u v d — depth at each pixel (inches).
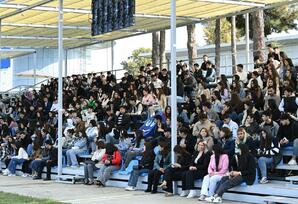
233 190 503.2
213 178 497.7
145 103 802.2
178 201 499.8
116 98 866.8
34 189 619.2
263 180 507.5
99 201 508.1
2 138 948.0
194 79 853.8
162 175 568.7
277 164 519.5
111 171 644.1
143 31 1015.6
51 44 1212.5
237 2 746.2
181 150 544.4
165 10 829.8
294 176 496.1
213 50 1637.6
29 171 789.9
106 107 881.5
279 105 640.4
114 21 659.4
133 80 944.3
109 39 1123.9
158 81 839.7
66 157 754.8
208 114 660.1
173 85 561.6
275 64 727.7
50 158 743.7
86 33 1057.5
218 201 486.0
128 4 631.2
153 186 567.2
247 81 783.1
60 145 719.1
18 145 828.0
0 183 692.1
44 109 1058.1
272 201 458.3
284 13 1660.9
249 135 530.3
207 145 532.4
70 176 702.5
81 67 1715.1
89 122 807.1
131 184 598.9
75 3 797.9
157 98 775.1
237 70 826.8
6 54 1401.3
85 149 754.2
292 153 538.6
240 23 1642.5
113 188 622.2
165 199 516.1
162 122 682.8
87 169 667.4
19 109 1121.4
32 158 780.0
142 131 671.1
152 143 611.8
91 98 962.7
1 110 1279.5
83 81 1085.1
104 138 727.7
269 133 526.3
